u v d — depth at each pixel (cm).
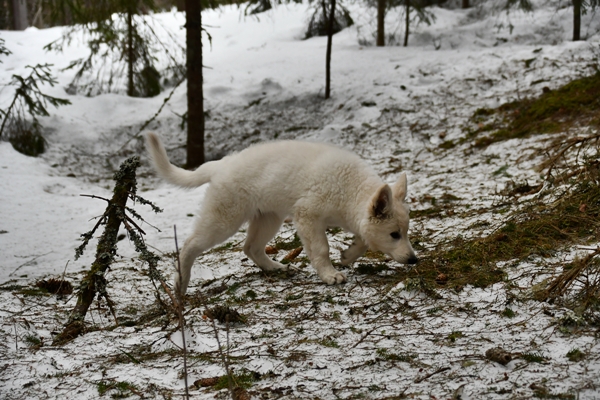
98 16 1141
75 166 952
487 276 397
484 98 982
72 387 285
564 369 261
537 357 274
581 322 302
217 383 281
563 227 458
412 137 918
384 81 1128
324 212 450
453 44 1298
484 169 722
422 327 331
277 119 1078
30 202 764
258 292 438
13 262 593
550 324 311
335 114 1058
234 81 1227
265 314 383
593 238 423
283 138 1012
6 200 761
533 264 403
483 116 920
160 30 1511
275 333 343
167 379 291
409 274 430
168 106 1155
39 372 303
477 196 629
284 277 477
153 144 477
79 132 1047
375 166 825
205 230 452
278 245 582
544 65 1027
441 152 841
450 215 582
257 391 268
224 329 356
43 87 1198
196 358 313
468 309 350
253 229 492
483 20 1418
